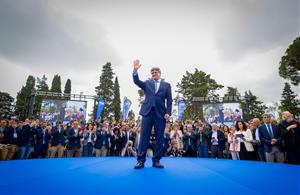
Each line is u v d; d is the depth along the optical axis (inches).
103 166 132.9
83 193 64.0
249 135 269.0
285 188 73.0
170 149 354.6
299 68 1110.4
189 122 434.3
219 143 325.7
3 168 120.8
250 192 67.2
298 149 212.2
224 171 116.1
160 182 81.7
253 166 144.8
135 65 142.2
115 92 1895.9
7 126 335.6
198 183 80.7
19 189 68.2
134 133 373.4
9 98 1631.4
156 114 134.8
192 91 1536.7
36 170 112.7
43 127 394.3
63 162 158.9
